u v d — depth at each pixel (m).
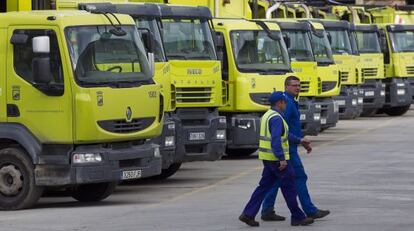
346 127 74.06
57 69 33.97
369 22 86.25
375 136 65.69
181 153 42.88
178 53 43.53
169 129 41.22
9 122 34.66
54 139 34.03
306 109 57.16
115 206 35.50
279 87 50.66
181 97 43.34
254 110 50.19
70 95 33.78
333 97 63.47
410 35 83.75
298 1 76.38
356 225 29.84
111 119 34.28
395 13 88.38
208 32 44.75
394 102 83.19
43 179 34.31
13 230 30.03
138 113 35.16
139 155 35.41
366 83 80.19
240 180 43.09
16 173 34.56
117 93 34.44
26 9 37.91
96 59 34.44
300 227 29.77
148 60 36.28
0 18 34.75
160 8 43.19
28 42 34.31
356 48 71.62
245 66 50.06
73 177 34.03
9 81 34.56
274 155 29.42
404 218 31.14
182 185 41.66
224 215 32.31
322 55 61.09
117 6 40.75
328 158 51.50
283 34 57.25
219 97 44.59
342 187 39.31
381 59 80.62
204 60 44.09
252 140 50.22
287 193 29.81
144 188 40.97
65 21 34.09
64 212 34.03
